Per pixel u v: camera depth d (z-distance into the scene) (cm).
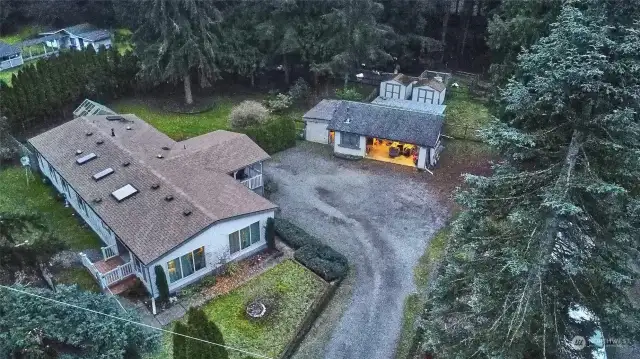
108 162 3142
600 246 1655
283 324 2534
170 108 4628
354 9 4431
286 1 4475
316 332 2511
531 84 1571
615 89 1424
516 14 3628
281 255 2961
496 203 1741
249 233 2886
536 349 1720
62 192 3384
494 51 4047
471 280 1855
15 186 3531
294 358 2381
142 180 2953
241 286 2745
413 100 4666
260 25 4616
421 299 2697
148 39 4459
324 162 3953
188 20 4281
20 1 6694
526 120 1709
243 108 4109
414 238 3145
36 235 2519
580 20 1520
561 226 1630
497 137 1655
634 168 1560
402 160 3941
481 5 5462
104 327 1784
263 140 3966
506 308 1667
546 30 3184
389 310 2636
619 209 1619
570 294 1719
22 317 1734
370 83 5112
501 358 1634
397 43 5219
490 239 1764
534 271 1605
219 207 2794
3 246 2039
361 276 2850
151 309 2583
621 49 1415
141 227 2659
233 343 2417
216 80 4869
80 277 2758
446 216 3338
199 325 1856
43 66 4225
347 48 4525
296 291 2720
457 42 5691
